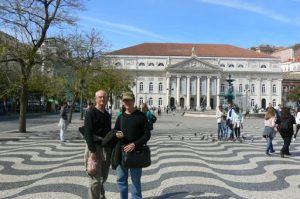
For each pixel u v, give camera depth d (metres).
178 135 25.81
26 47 24.39
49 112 78.81
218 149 17.77
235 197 8.54
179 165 12.61
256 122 51.38
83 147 18.16
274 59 139.62
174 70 135.12
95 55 39.50
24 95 26.62
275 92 139.88
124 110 7.21
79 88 39.62
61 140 21.08
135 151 6.86
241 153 16.42
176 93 135.62
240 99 139.00
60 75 36.88
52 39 25.75
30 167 12.24
